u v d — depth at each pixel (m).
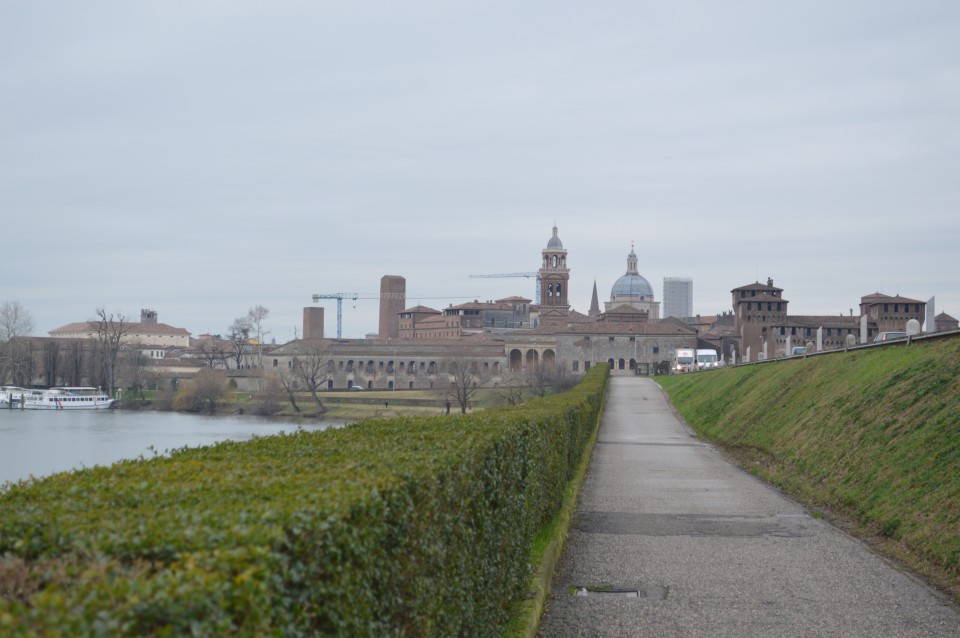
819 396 39.38
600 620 15.10
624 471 36.25
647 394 97.50
